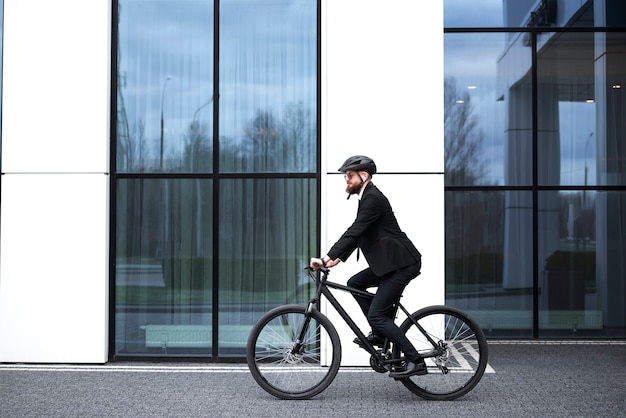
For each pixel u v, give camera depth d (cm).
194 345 767
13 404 577
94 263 742
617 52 947
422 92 729
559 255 946
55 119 744
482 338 596
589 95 942
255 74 778
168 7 779
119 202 770
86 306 741
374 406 572
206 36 779
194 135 775
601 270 948
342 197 728
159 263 770
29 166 742
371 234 584
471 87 948
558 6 942
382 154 729
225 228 771
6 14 744
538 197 948
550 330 945
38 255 741
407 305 720
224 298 769
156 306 768
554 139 943
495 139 947
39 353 740
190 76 778
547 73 943
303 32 779
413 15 732
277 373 602
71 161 742
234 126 776
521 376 686
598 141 942
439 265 722
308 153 774
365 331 721
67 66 745
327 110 732
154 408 564
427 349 599
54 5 745
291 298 768
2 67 751
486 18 950
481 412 552
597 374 696
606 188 941
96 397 600
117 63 774
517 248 946
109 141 763
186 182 772
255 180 773
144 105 775
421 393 591
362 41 732
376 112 730
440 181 727
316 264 586
